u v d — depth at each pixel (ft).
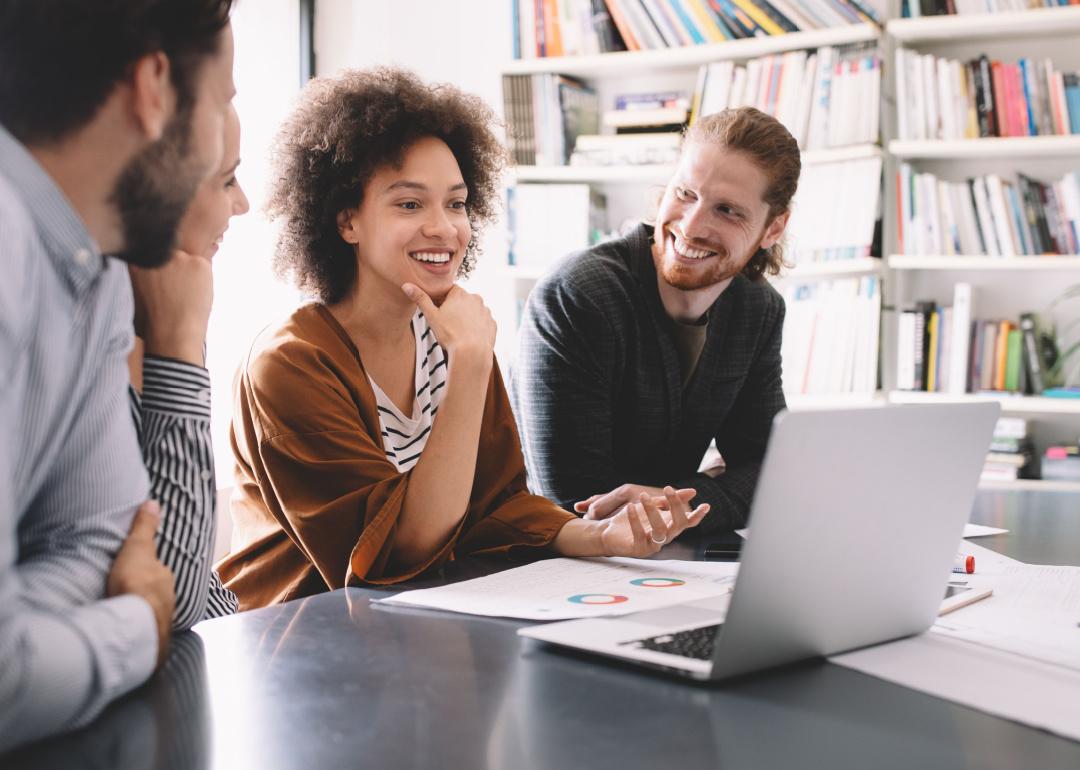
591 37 11.18
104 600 2.41
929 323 10.12
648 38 10.98
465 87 12.19
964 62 10.32
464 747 2.11
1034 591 3.55
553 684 2.51
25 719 2.07
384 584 3.76
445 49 12.15
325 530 4.12
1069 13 9.46
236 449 4.78
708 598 3.28
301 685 2.50
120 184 2.42
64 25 2.25
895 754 2.09
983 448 2.90
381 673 2.59
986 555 4.29
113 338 2.53
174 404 3.15
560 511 4.47
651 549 4.08
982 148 9.77
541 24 11.33
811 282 10.82
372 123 4.77
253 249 10.32
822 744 2.14
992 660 2.71
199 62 2.45
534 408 5.98
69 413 2.42
